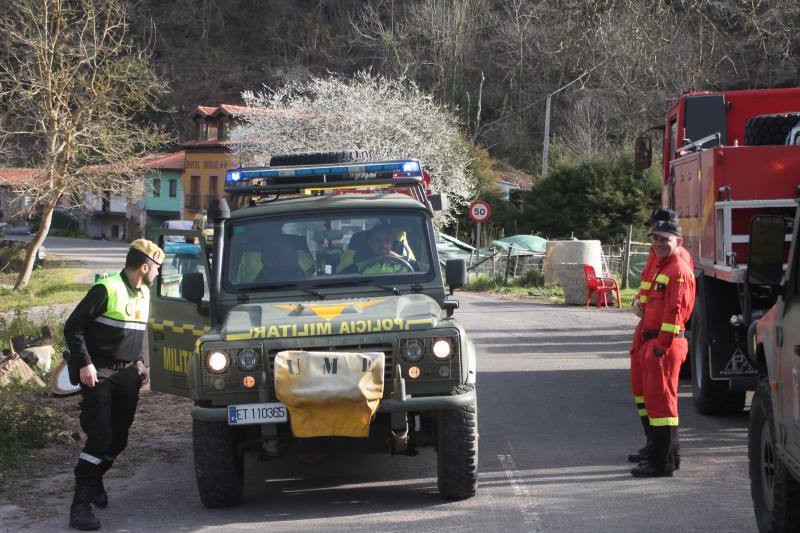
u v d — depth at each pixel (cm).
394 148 4641
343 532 609
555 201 4769
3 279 3956
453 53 6091
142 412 1080
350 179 833
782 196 870
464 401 643
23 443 885
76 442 916
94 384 646
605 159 4694
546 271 3172
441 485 668
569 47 1670
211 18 9331
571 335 1742
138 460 847
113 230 8600
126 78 3366
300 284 740
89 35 3631
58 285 3500
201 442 653
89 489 649
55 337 1670
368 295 736
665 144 1382
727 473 741
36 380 1221
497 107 6122
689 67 1612
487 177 5409
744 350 916
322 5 9006
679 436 886
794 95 1246
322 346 639
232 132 5000
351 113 4691
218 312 739
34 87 3262
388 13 6944
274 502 700
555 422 954
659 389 723
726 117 1259
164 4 9362
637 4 1616
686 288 711
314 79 4903
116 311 662
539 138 6097
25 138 4069
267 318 669
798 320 517
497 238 4869
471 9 6156
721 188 879
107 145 3312
